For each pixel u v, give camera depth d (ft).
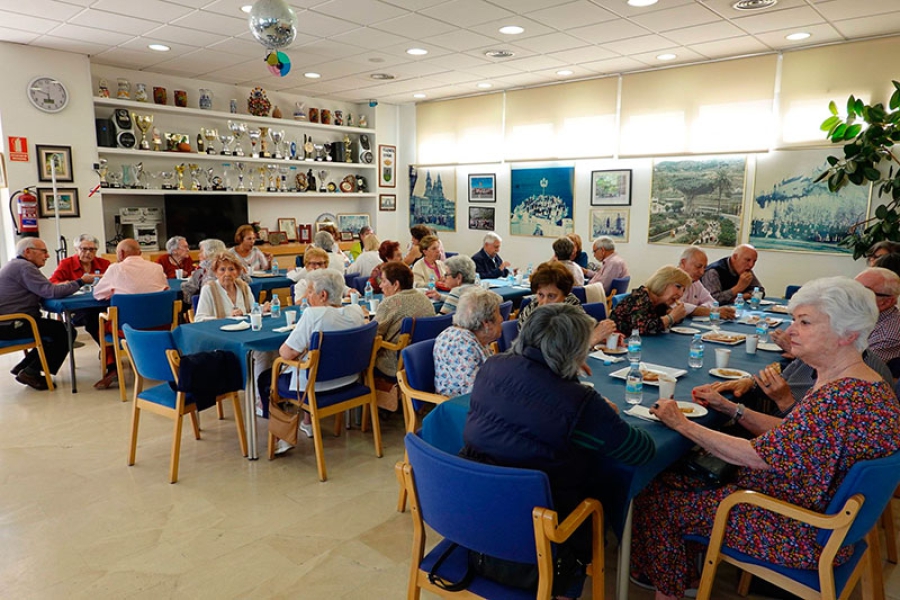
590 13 14.89
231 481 9.75
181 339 11.37
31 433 11.68
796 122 18.39
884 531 7.65
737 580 7.21
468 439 5.31
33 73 18.62
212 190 23.90
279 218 26.91
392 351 10.91
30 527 8.27
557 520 4.39
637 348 8.48
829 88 17.67
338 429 11.74
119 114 21.01
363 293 17.65
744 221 19.88
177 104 22.45
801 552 5.11
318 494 9.35
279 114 25.35
